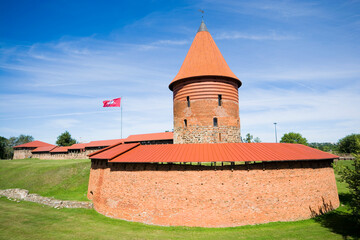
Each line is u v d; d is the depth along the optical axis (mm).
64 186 31047
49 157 64938
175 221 16266
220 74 23734
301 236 13906
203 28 27156
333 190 19812
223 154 16812
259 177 16609
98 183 21391
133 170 18328
